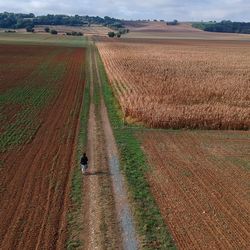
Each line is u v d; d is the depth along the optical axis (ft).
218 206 61.46
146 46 473.67
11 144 87.10
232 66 241.96
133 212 58.54
